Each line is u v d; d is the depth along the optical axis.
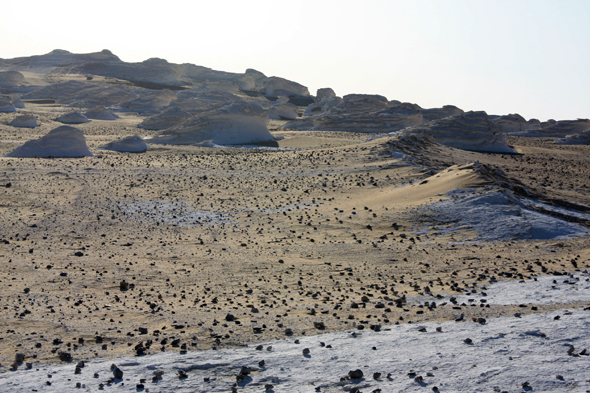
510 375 6.84
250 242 22.17
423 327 9.50
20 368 7.96
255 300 13.04
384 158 43.69
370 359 7.89
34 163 44.28
